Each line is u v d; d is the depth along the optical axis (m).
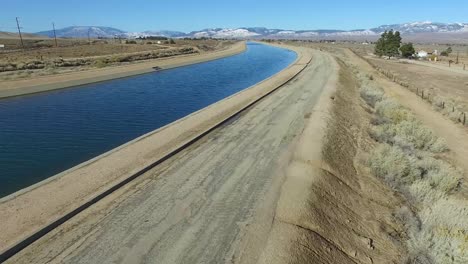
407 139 22.88
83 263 8.84
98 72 56.59
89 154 19.94
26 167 17.91
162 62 77.44
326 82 42.22
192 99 38.09
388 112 30.55
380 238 11.43
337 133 21.16
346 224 11.66
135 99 37.81
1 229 10.16
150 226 10.55
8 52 93.75
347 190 14.27
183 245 9.55
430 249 10.22
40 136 23.50
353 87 44.88
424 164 18.17
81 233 10.20
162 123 27.30
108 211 11.52
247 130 21.84
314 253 9.40
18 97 38.34
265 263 8.70
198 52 116.69
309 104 29.34
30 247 9.54
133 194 12.80
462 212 11.62
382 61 95.38
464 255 9.46
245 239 9.77
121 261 8.90
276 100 31.73
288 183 13.36
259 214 11.16
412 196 14.67
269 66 76.88
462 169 20.03
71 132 24.48
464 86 53.88
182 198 12.44
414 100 39.25
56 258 9.06
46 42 165.12
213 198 12.40
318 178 13.92
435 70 74.31
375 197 14.50
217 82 51.84
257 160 16.27
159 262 8.84
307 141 18.41
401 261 10.33
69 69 60.72
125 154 17.00
